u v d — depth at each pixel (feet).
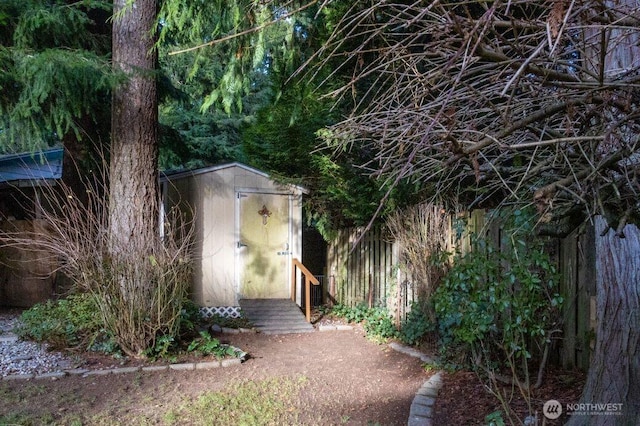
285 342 25.62
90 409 15.21
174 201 29.07
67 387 17.15
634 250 10.55
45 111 23.48
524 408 14.15
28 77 20.93
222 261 30.22
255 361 21.66
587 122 6.06
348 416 15.03
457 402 15.29
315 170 30.96
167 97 32.53
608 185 5.54
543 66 5.98
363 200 26.86
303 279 33.88
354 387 17.99
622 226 5.39
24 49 22.18
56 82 21.42
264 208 31.37
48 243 22.15
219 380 18.58
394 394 17.04
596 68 6.65
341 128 10.25
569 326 16.81
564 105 5.66
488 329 16.10
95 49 27.81
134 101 23.09
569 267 16.71
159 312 20.76
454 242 21.84
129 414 14.88
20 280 32.07
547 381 16.15
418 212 23.53
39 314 23.44
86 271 20.38
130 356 20.68
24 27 22.98
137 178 22.86
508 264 17.43
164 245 21.75
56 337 21.16
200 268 29.68
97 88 22.02
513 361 15.58
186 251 22.41
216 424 14.23
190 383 18.08
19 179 32.19
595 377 11.33
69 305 23.61
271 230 31.55
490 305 16.03
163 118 54.95
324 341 25.88
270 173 31.24
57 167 37.58
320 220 33.30
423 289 22.61
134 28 23.34
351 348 24.25
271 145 31.32
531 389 15.51
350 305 32.42
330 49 18.62
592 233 15.79
